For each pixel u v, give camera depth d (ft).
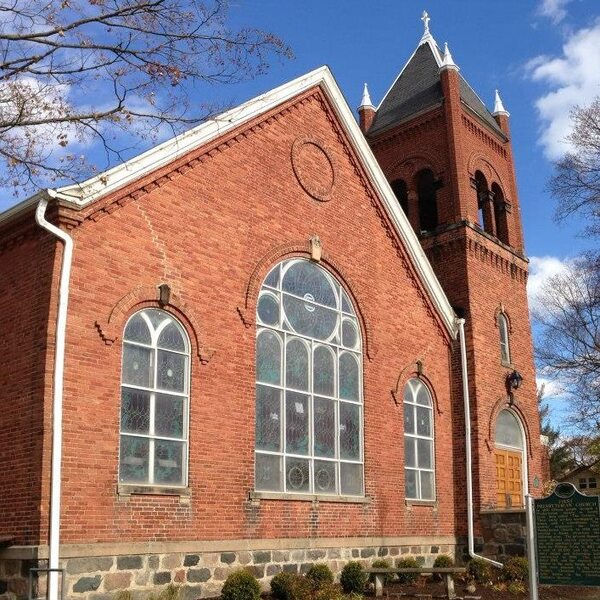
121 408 48.08
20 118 38.37
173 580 48.42
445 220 87.56
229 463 53.88
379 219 74.54
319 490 61.52
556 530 42.73
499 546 74.02
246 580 49.39
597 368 101.14
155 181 53.01
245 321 57.47
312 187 67.21
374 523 65.87
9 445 45.34
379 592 57.00
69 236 46.73
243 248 58.90
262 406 57.98
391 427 70.38
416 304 77.25
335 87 70.74
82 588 43.57
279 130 64.95
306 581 53.88
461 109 91.40
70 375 45.47
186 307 53.21
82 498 44.60
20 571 42.39
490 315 85.30
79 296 46.91
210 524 51.57
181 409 51.80
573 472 172.65
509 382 84.89
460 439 78.69
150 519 48.01
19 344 46.78
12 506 44.06
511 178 97.81
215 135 57.88
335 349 66.33
